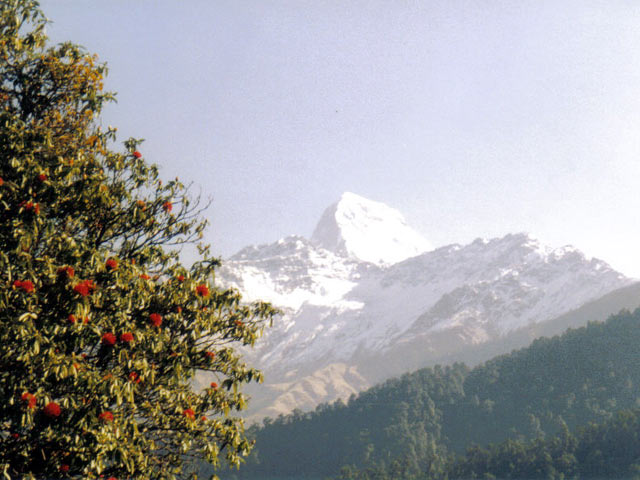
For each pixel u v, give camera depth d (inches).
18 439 510.6
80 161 674.2
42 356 505.0
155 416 653.9
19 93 767.7
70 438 517.3
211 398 713.6
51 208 641.6
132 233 744.3
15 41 746.2
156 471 645.9
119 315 589.3
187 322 685.9
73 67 771.4
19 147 642.8
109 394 522.0
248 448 703.7
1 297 502.6
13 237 558.6
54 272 538.9
